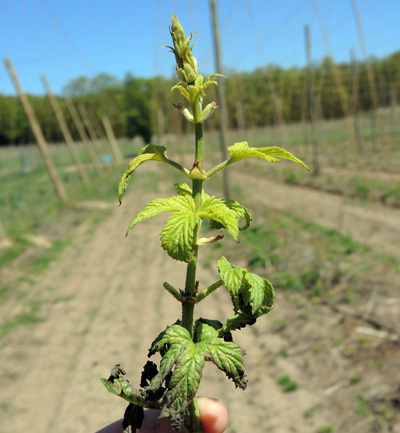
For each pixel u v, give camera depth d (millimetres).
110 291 7625
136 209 15070
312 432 3867
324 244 8164
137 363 5301
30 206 15227
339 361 4699
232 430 4051
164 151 1202
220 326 1306
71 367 5340
